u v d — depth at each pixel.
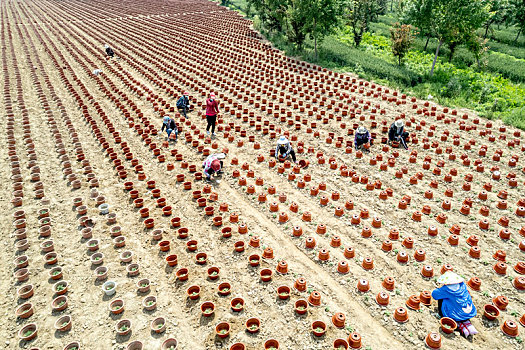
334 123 14.33
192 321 6.07
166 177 10.69
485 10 19.75
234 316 6.13
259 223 8.55
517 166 10.91
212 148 12.41
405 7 21.73
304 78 19.81
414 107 15.62
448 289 5.73
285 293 6.49
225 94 18.09
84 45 28.92
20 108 15.95
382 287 6.65
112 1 59.31
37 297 6.59
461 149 12.06
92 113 15.70
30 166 11.24
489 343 5.58
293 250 7.66
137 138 13.30
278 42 29.02
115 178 10.66
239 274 7.04
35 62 24.28
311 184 10.12
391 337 5.70
